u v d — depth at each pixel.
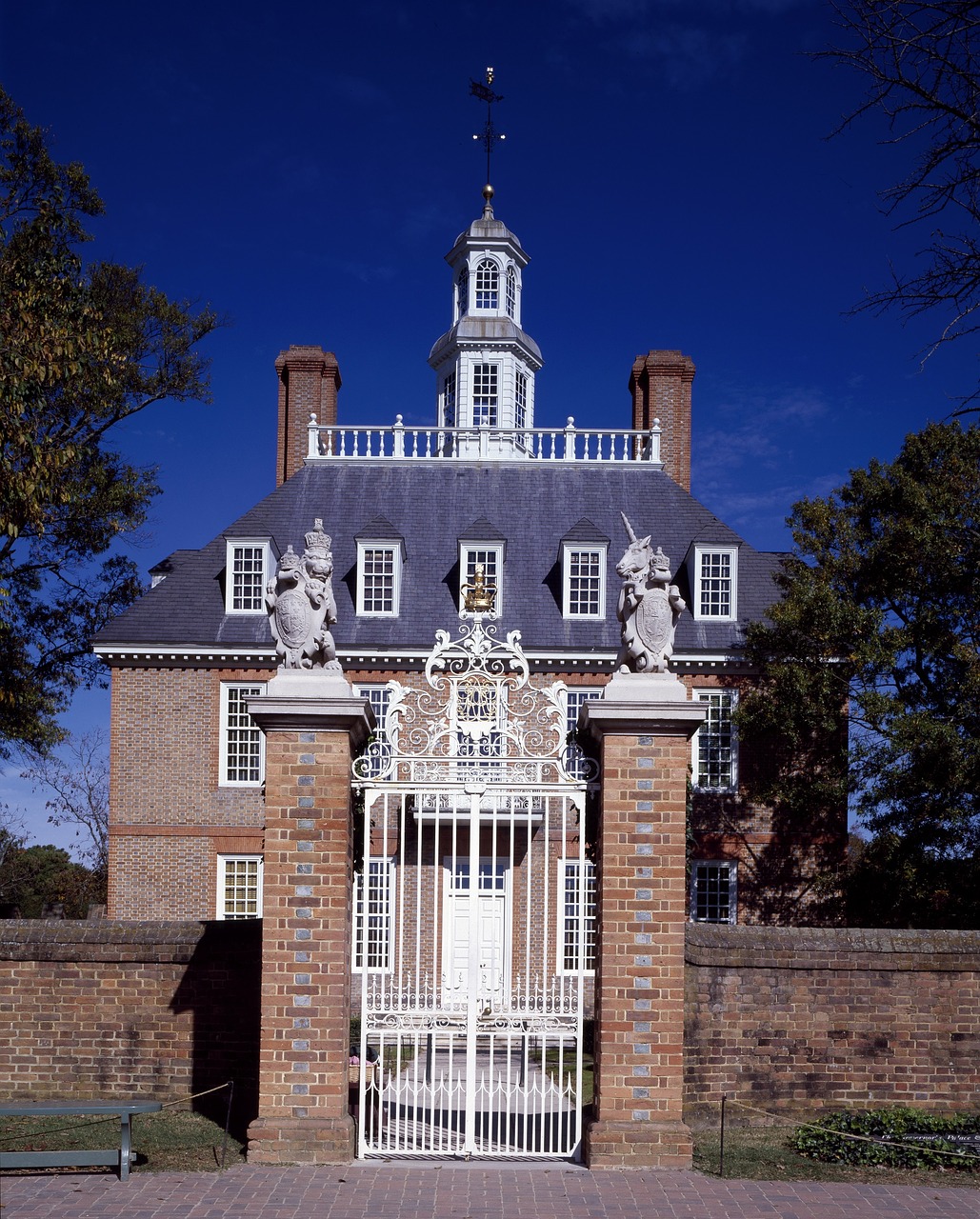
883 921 27.47
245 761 32.25
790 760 31.94
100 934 14.66
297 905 12.27
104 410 31.56
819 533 30.44
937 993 14.56
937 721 27.16
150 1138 12.96
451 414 44.56
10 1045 14.56
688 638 33.22
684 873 12.32
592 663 32.59
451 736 12.96
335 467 37.12
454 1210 10.57
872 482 29.89
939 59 12.92
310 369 40.41
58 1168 11.82
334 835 12.37
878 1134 12.83
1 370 21.42
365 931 12.45
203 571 34.19
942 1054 14.47
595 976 12.75
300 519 35.62
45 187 30.28
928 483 29.41
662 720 12.45
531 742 17.30
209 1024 14.41
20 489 21.12
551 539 35.47
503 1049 21.95
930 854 26.62
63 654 34.38
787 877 31.73
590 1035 23.62
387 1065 19.20
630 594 12.83
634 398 42.22
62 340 22.08
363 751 13.98
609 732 12.51
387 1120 12.80
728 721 32.25
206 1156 12.25
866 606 30.22
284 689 12.57
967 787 26.39
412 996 13.46
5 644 30.34
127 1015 14.53
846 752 28.56
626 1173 11.81
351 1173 11.67
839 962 14.54
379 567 34.06
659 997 12.16
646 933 12.24
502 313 44.06
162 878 31.80
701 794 31.97
